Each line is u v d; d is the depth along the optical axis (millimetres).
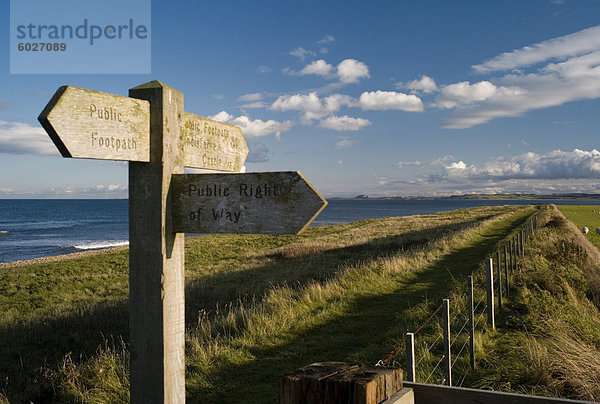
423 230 39281
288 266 22594
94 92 2363
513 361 6617
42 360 8977
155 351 2645
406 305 11375
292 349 8289
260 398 6301
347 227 56312
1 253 48594
